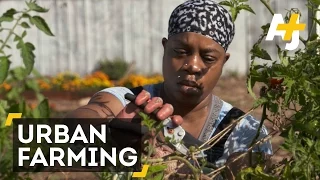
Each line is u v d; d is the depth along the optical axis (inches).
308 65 80.8
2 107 66.4
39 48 677.9
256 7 669.9
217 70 86.2
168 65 86.4
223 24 85.7
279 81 78.9
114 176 69.7
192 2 86.4
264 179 74.7
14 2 630.5
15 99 74.9
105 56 691.4
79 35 689.0
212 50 84.7
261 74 81.3
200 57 85.1
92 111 83.7
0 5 628.1
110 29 692.7
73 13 687.7
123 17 694.5
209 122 90.0
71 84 510.9
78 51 687.1
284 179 73.3
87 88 512.7
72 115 82.2
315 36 84.7
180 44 84.7
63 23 684.7
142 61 692.1
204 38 84.3
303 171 72.7
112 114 85.6
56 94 482.6
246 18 673.0
